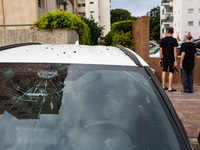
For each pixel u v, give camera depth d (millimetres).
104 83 1956
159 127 1660
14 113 1721
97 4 75812
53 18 9633
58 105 1792
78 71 2020
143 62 2254
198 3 59125
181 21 60219
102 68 2068
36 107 1770
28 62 2105
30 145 1546
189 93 7109
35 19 14773
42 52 2383
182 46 7023
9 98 1818
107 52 2514
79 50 2508
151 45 16234
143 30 8570
